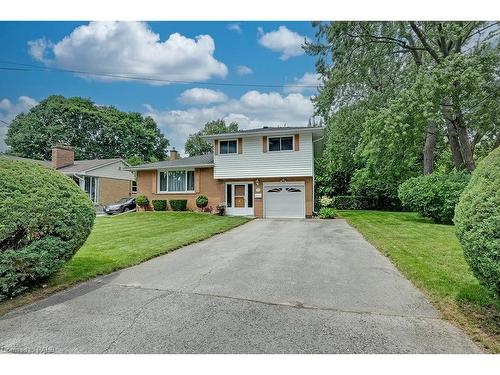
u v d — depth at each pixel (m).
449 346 2.84
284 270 5.53
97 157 47.53
